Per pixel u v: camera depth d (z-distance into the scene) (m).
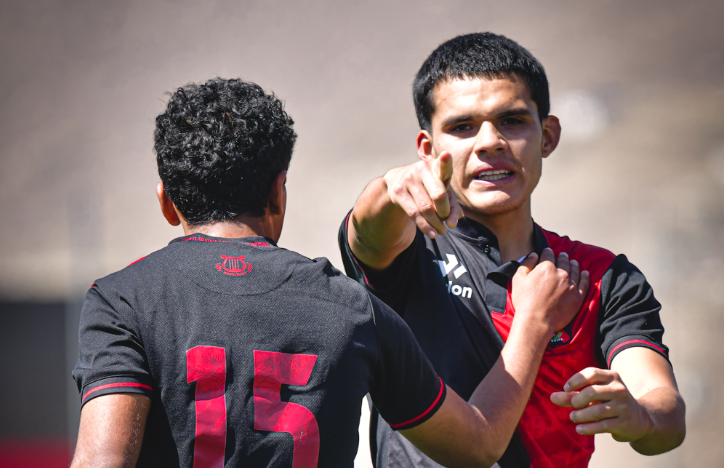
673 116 68.19
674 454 24.28
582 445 7.09
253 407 4.87
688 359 29.78
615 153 63.22
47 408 34.38
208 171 5.46
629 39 81.62
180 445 4.79
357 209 6.60
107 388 4.68
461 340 7.04
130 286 5.05
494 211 7.09
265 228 5.77
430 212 5.27
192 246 5.33
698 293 34.19
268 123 5.73
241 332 4.98
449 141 7.22
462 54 7.23
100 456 4.50
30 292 59.44
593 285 7.17
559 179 61.69
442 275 7.30
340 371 5.12
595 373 5.88
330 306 5.26
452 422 5.63
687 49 77.94
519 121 7.14
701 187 55.53
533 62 7.34
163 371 4.84
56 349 44.00
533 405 6.90
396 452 7.11
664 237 37.62
